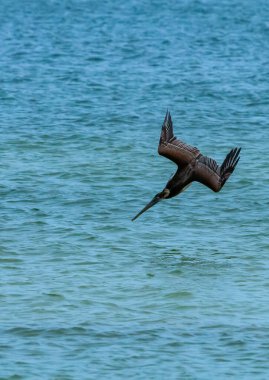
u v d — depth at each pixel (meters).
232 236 29.95
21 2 117.44
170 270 26.58
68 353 20.73
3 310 23.28
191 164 14.96
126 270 26.55
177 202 33.47
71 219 31.44
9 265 26.86
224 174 14.76
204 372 19.89
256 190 35.19
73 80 60.94
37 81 60.50
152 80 61.31
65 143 42.91
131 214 32.22
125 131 46.00
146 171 38.06
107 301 24.06
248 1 120.25
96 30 89.88
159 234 30.06
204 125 47.91
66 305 23.70
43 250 28.22
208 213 32.41
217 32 89.06
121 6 112.94
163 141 15.04
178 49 76.88
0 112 50.25
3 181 36.03
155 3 115.81
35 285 25.19
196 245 28.97
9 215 31.80
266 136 45.25
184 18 101.06
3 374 19.69
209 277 26.02
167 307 23.66
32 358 20.45
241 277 26.08
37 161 39.34
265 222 31.45
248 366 20.19
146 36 85.31
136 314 23.16
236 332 21.95
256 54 74.81
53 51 74.94
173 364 20.22
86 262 27.17
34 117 48.97
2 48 76.62
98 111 50.94
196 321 22.67
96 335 21.69
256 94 56.62
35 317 22.83
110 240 29.33
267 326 22.36
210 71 65.62
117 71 65.00
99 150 41.62
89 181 36.41
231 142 44.03
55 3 115.88
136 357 20.55
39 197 34.09
